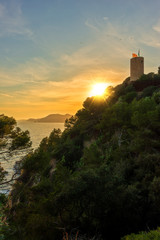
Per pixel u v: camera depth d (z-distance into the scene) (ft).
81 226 35.78
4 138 37.83
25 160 37.27
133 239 22.27
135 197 37.55
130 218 35.63
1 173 37.88
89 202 34.60
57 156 141.08
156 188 39.81
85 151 93.76
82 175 36.45
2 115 38.78
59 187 40.52
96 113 208.74
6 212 39.78
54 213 35.14
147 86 204.74
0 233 27.63
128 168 60.49
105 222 35.32
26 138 37.42
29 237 32.53
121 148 80.69
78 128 189.88
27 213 40.47
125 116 108.99
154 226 35.76
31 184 59.26
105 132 134.21
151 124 83.87
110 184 36.58
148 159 58.13
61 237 33.76
